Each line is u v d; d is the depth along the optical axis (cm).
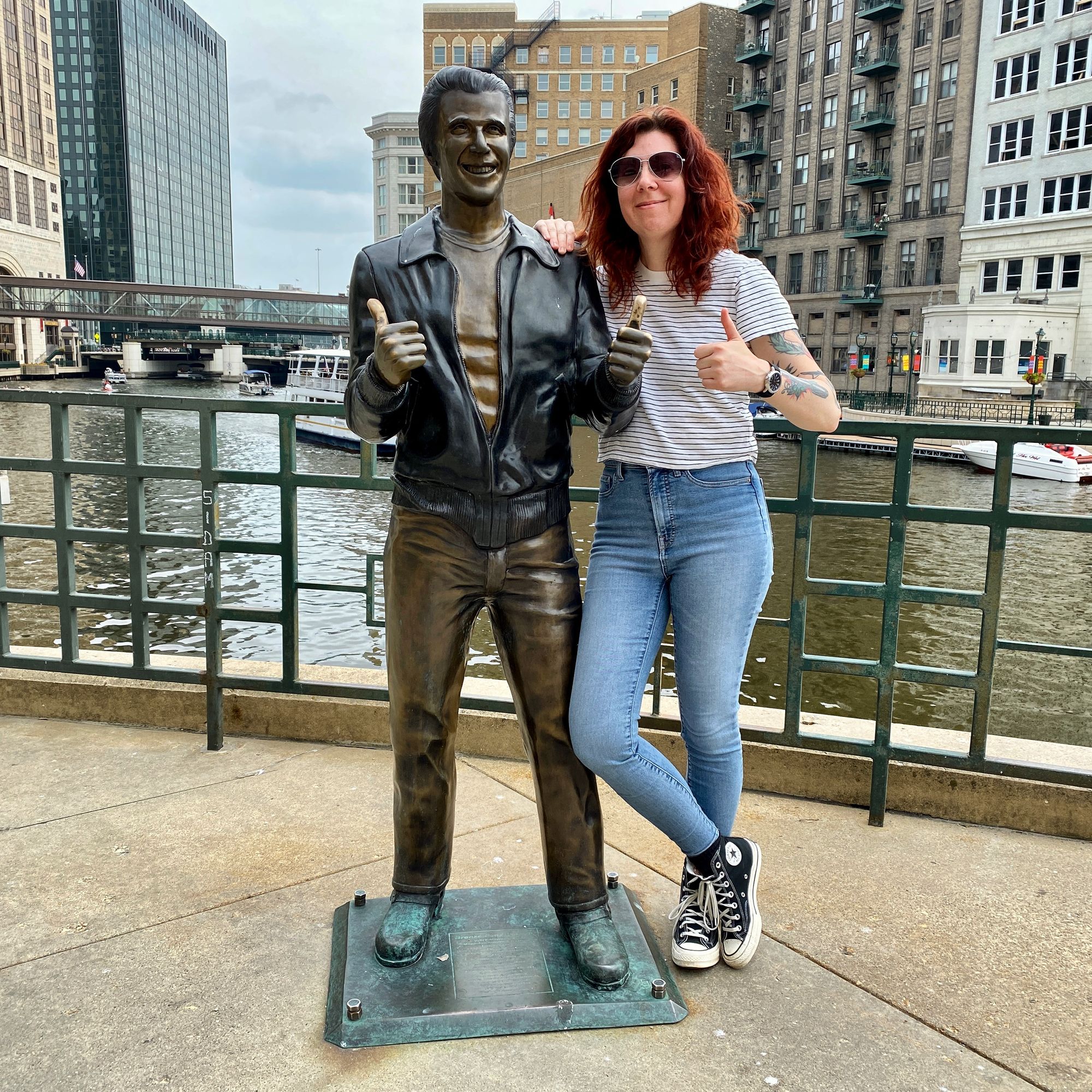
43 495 2042
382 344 162
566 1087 171
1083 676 1041
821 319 4716
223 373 9225
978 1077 176
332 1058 177
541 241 191
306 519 1948
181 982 199
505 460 184
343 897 235
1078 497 2277
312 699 342
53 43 12700
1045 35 3612
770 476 2680
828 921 230
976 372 3747
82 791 296
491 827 276
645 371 197
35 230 9362
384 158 11162
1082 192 3584
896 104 4231
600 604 197
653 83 5581
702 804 210
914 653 1105
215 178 17100
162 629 1192
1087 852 270
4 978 200
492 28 7394
